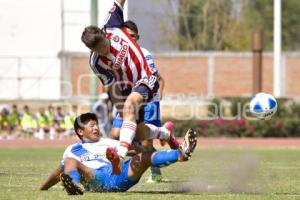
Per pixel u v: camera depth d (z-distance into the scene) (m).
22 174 23.59
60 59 80.81
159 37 93.88
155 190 18.34
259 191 18.02
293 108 59.56
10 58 81.75
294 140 55.22
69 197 15.57
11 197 15.82
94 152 16.92
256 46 62.22
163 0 95.56
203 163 28.48
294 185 19.83
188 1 102.38
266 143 51.69
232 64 86.56
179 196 16.17
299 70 86.62
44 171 25.05
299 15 124.62
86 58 80.62
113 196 15.82
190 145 16.03
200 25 105.50
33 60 81.31
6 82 80.75
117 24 17.45
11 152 40.38
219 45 103.94
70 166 16.62
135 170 16.58
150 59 17.88
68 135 55.75
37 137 56.75
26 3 83.06
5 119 58.06
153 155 16.41
